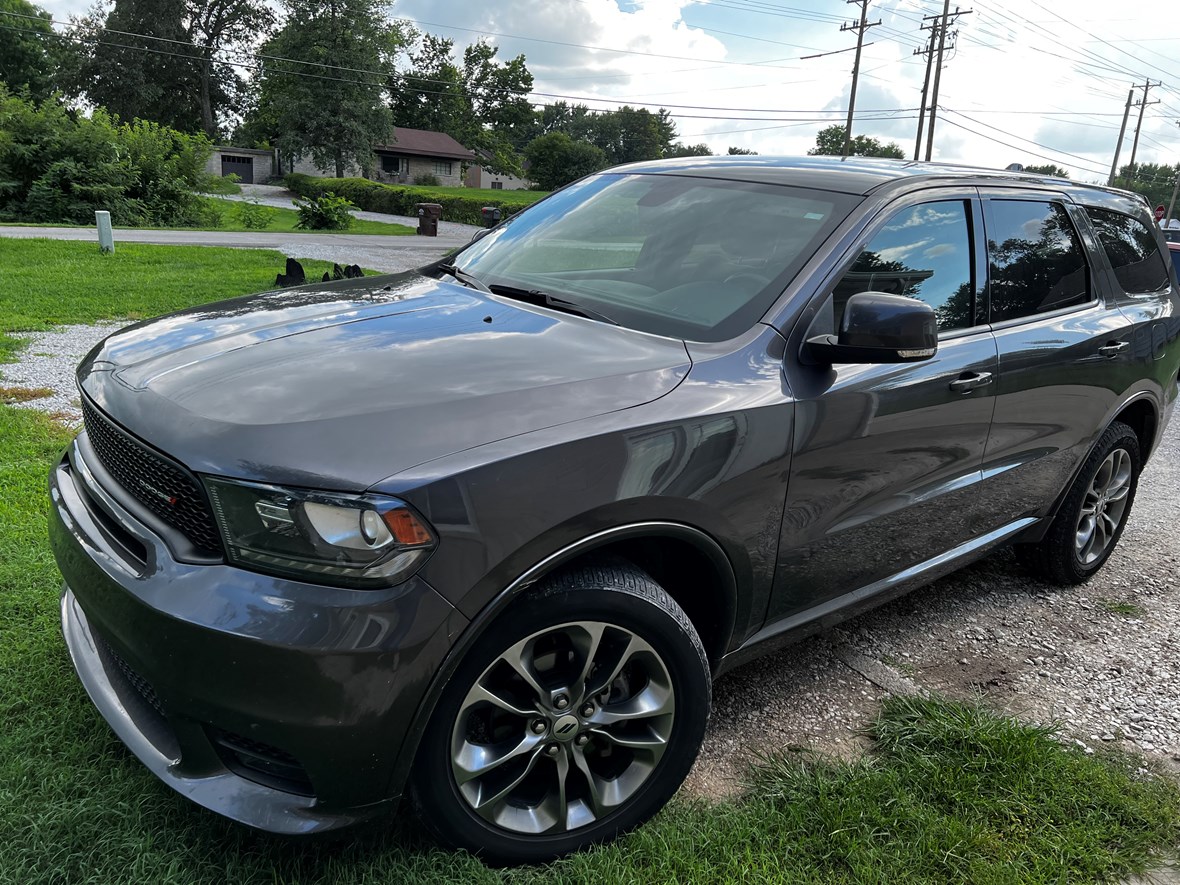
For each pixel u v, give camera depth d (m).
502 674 1.99
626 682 2.17
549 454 1.85
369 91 60.22
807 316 2.43
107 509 2.02
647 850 2.13
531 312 2.58
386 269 15.86
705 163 3.34
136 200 26.98
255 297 2.83
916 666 3.28
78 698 2.48
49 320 8.47
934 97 46.41
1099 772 2.61
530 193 73.50
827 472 2.43
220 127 71.06
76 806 2.06
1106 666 3.38
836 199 2.78
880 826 2.29
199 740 1.80
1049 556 3.94
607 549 2.13
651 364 2.20
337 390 1.93
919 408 2.68
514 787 2.01
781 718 2.85
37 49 63.25
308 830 1.78
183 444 1.80
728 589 2.29
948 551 3.21
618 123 116.44
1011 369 3.05
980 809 2.40
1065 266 3.55
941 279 2.91
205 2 66.25
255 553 1.71
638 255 2.84
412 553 1.70
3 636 2.76
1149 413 4.13
